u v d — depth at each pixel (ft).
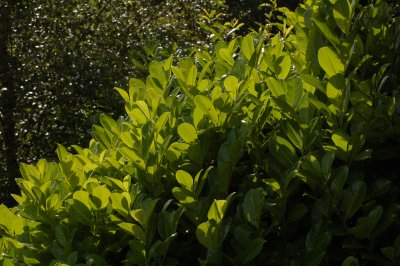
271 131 7.63
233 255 6.72
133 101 9.20
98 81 29.12
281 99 7.20
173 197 7.45
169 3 34.22
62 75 28.76
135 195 7.23
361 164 6.95
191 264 7.06
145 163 7.38
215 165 7.51
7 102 28.50
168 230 6.77
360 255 6.61
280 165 7.07
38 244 7.59
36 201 7.61
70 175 8.09
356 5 8.03
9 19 28.68
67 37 30.12
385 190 6.62
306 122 7.04
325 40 7.89
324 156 6.64
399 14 9.31
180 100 8.27
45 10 29.58
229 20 47.16
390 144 6.92
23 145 30.42
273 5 15.94
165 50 14.76
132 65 30.32
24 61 28.63
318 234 6.53
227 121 7.52
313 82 7.32
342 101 7.06
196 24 34.45
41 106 29.12
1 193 29.55
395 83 7.54
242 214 6.88
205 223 6.36
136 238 6.84
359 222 6.32
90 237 7.24
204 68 8.77
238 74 8.39
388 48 7.86
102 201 7.22
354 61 7.59
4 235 7.89
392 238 6.68
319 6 8.45
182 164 7.43
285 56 8.02
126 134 7.63
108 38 31.35
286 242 6.79
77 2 30.96
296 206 6.78
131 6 32.76
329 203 6.61
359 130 6.81
